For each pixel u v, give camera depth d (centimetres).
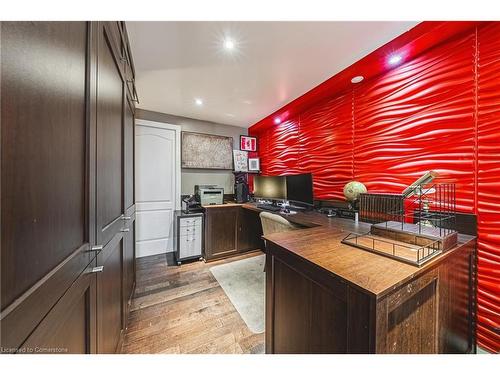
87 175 73
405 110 169
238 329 155
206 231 292
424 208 148
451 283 100
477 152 130
